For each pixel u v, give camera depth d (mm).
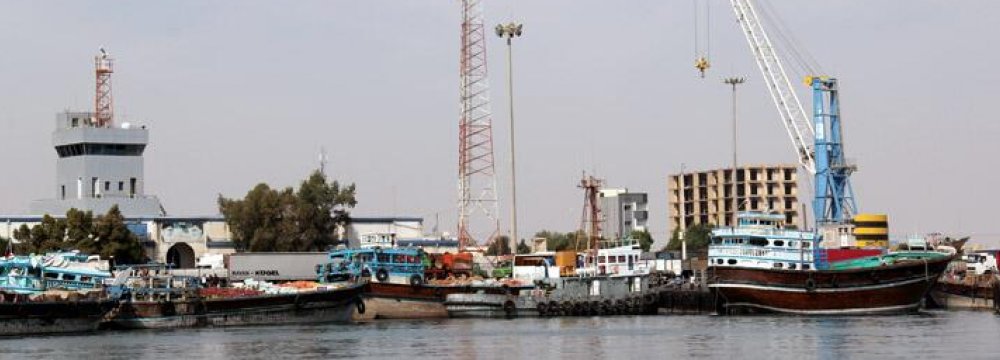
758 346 138625
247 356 131750
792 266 196250
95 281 176500
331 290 181750
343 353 134250
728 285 195250
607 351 134875
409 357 130250
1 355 133125
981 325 166500
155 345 143625
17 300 161625
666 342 144500
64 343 147000
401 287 194000
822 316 190625
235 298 175500
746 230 197500
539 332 160625
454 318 195125
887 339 144750
